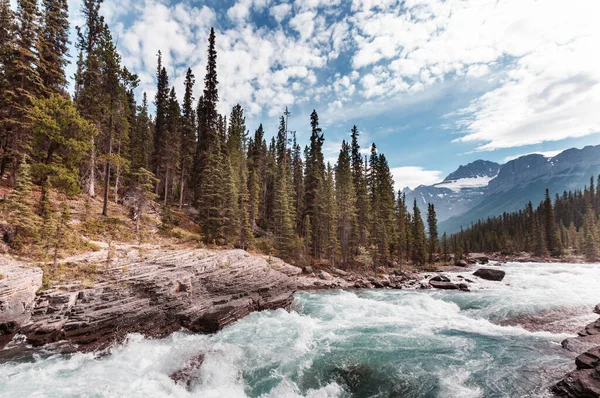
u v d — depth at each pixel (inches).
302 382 517.0
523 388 467.8
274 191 2529.5
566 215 5393.7
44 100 1114.1
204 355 589.0
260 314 925.8
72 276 773.3
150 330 726.5
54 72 1384.1
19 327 610.5
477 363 566.9
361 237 2454.5
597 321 725.3
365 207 2554.1
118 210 1491.1
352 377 530.6
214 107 2283.5
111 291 744.3
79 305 682.8
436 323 848.3
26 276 665.6
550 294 1176.2
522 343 673.0
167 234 1505.9
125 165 1583.4
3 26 1233.4
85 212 1250.6
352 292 1418.6
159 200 2092.8
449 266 2992.1
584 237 3833.7
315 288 1531.7
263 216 2669.8
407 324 838.5
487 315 928.9
